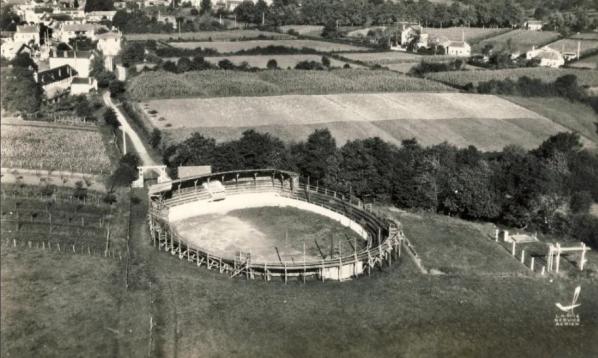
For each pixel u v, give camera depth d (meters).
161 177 139.00
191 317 87.00
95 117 192.88
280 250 113.81
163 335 82.06
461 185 130.75
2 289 91.25
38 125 180.62
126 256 105.12
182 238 112.50
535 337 87.94
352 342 83.75
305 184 145.50
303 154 149.50
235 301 92.31
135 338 80.69
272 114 197.88
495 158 157.50
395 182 136.50
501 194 131.75
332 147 147.00
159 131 170.62
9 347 77.31
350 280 101.56
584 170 147.12
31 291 91.31
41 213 120.56
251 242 117.56
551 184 129.88
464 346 84.75
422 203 134.25
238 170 140.75
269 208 137.62
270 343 82.25
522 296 98.81
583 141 189.12
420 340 85.31
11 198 127.12
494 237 122.44
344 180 139.50
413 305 94.00
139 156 159.62
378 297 95.94
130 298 90.88
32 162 150.62
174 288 95.12
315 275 103.00
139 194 136.00
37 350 77.12
